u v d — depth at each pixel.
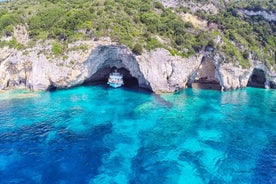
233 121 43.31
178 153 33.38
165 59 56.44
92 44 55.03
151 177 28.62
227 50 61.12
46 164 30.19
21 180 27.39
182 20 69.06
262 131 39.94
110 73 62.69
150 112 45.66
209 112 46.81
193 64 59.62
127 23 59.94
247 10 75.50
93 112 44.81
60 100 50.00
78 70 56.03
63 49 56.44
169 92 57.38
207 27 70.69
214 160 32.03
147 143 35.50
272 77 64.62
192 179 28.47
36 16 67.12
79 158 31.58
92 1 72.06
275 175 29.34
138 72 57.34
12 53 56.53
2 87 55.41
